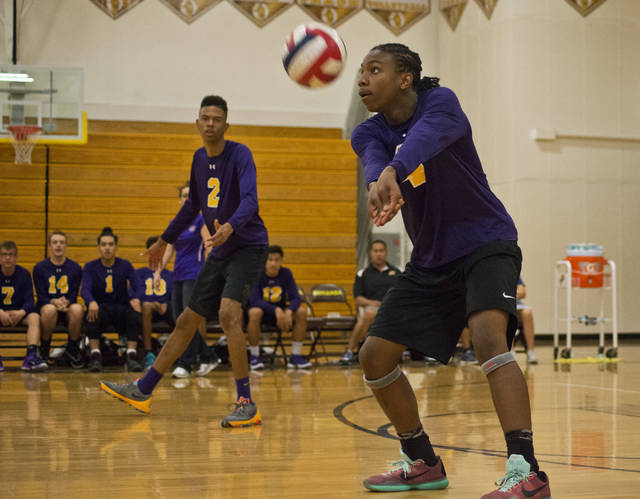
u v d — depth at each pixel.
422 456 2.36
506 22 10.98
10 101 9.59
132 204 10.41
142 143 10.50
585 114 11.12
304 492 2.34
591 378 6.29
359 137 2.24
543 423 3.87
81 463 2.82
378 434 3.51
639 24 11.39
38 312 7.19
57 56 10.77
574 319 8.44
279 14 11.48
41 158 10.20
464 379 6.25
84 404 4.56
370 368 2.26
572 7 11.07
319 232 10.84
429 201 2.17
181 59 11.16
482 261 2.10
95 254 10.27
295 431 3.60
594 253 8.37
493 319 2.05
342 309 10.61
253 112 11.34
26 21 10.70
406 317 2.23
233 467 2.75
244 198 3.74
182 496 2.28
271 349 8.15
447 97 2.06
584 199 11.13
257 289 7.48
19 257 10.09
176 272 6.52
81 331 7.30
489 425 3.79
